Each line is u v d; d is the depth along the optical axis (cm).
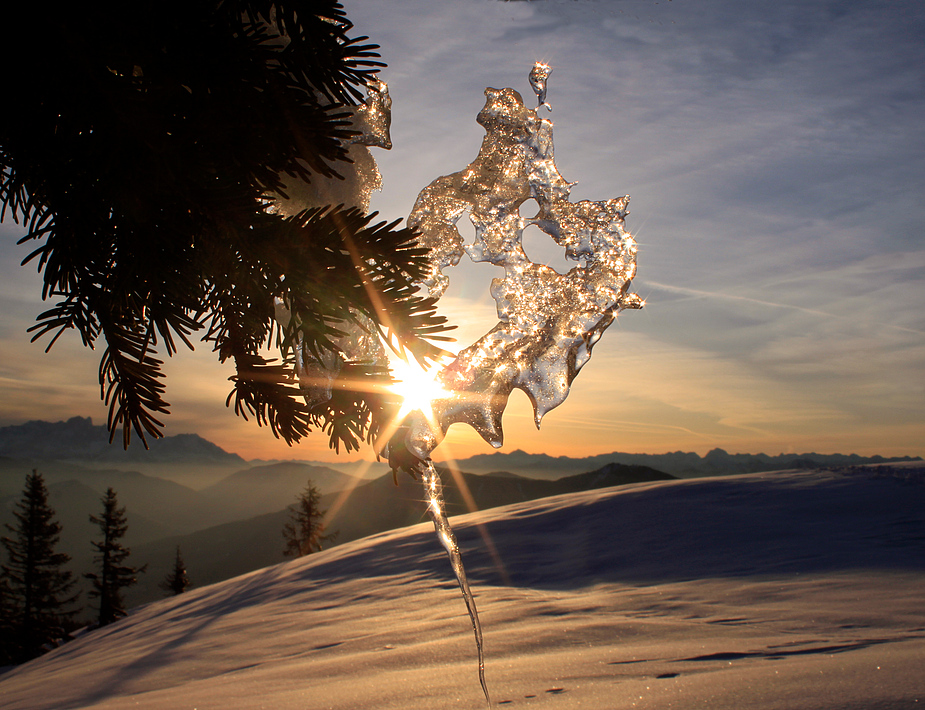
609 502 1567
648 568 919
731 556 934
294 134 66
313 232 67
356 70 70
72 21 61
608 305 66
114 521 5147
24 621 4662
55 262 73
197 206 65
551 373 65
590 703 264
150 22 62
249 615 936
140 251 70
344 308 67
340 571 1240
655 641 448
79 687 611
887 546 903
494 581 948
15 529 4850
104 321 75
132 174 63
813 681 240
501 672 370
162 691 502
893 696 206
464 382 65
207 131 64
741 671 287
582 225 69
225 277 73
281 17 68
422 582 1002
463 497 14912
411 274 67
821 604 568
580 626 536
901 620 455
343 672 456
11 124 65
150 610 1340
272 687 435
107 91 62
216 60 64
